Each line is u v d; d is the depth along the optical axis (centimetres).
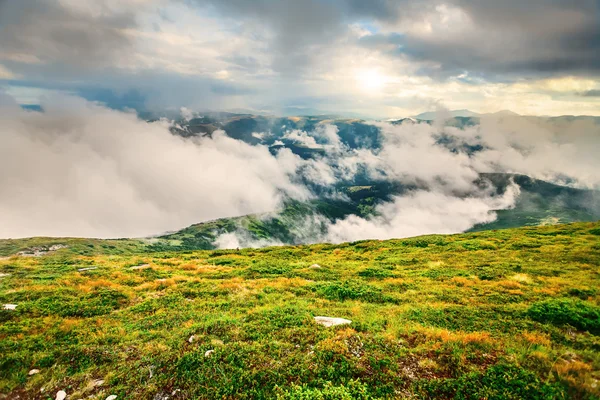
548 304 1609
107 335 1462
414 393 953
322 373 1051
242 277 2797
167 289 2320
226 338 1292
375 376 1023
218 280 2639
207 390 987
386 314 1628
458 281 2377
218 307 1859
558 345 1231
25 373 1156
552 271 2520
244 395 959
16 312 1714
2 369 1182
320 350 1156
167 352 1207
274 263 3462
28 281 2477
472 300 1889
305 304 1850
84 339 1441
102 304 1966
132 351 1282
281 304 1833
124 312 1834
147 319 1677
